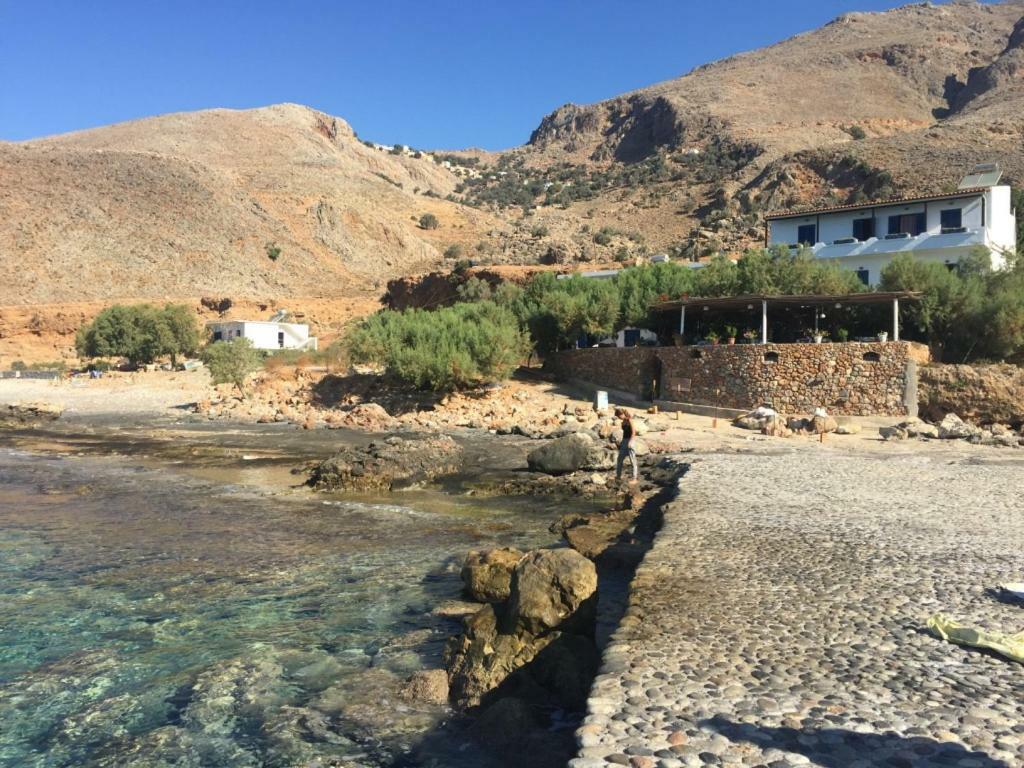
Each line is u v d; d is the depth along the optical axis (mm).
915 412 33406
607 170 195875
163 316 80562
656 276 48531
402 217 157625
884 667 6402
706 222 115812
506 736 6727
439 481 22906
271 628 10141
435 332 46344
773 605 8148
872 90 190375
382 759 6621
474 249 131000
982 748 4953
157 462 27766
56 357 89875
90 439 35844
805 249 43406
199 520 17375
